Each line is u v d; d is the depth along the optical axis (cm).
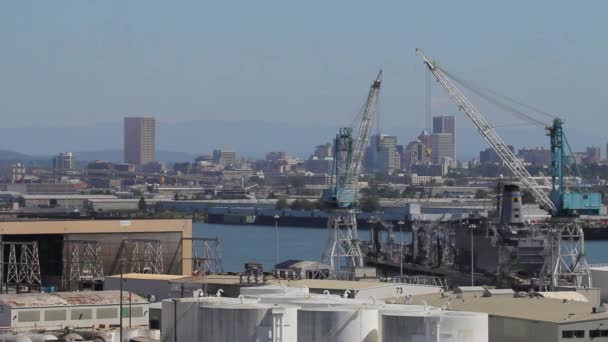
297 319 15338
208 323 15500
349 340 15100
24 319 18625
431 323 14512
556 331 15175
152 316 19375
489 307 16825
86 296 19538
